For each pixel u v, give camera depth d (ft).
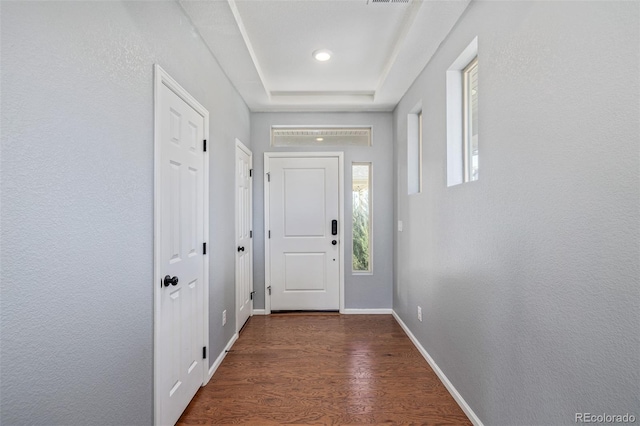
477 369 5.59
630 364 2.90
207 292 7.02
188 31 6.14
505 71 4.75
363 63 8.99
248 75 8.76
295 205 12.27
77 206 3.29
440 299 7.29
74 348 3.26
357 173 12.50
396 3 6.35
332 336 9.83
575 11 3.44
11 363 2.64
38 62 2.84
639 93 2.79
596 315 3.22
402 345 9.15
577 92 3.42
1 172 2.55
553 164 3.79
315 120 12.16
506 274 4.75
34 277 2.82
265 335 9.93
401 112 10.83
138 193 4.38
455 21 6.38
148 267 4.64
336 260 12.27
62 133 3.10
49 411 2.98
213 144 7.57
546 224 3.91
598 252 3.19
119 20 3.97
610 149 3.05
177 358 5.64
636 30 2.80
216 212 7.77
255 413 6.00
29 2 2.76
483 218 5.40
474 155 6.81
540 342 4.02
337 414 5.98
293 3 6.32
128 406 4.17
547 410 3.90
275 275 12.25
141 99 4.46
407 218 10.05
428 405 6.27
